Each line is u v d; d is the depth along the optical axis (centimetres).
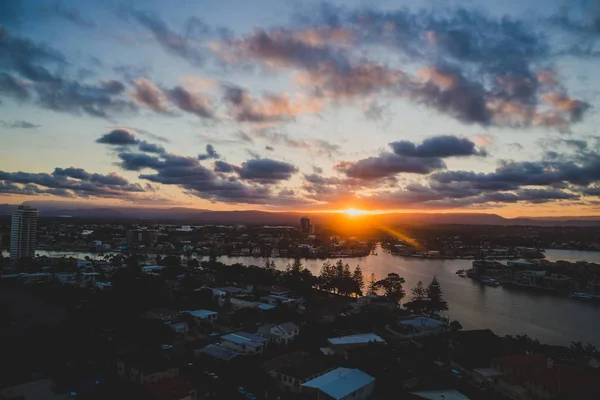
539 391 8844
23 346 10638
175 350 11438
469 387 9412
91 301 15825
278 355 11050
